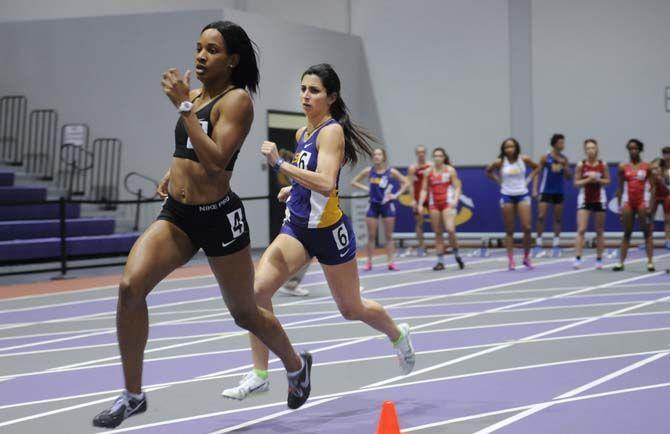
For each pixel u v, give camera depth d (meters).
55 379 7.27
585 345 8.34
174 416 5.91
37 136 20.75
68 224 17.84
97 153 20.47
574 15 22.55
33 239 17.02
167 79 4.44
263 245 21.08
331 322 10.19
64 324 10.47
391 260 16.95
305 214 5.84
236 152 4.81
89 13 21.77
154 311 11.51
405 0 23.97
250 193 20.75
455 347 8.36
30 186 19.12
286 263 5.81
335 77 5.99
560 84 22.73
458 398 6.26
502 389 6.52
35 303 12.44
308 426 5.57
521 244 22.45
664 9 21.86
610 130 22.39
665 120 21.97
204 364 7.80
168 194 4.87
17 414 6.05
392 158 24.28
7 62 21.00
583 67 22.55
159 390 6.74
